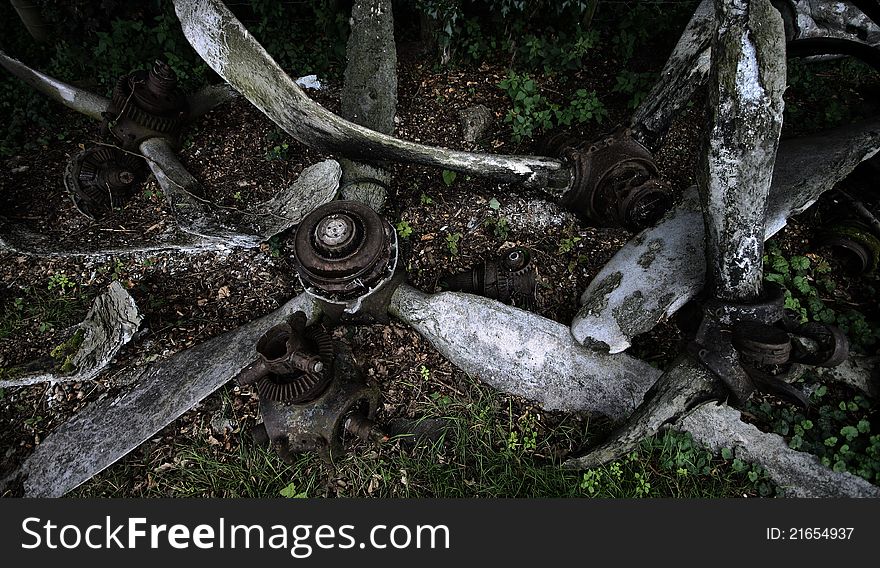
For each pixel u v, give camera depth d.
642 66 6.11
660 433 4.23
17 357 4.75
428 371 4.56
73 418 4.34
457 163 4.66
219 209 5.12
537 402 4.39
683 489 4.05
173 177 5.29
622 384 4.22
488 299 4.51
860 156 4.66
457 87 6.15
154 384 4.42
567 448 4.24
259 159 5.72
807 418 4.25
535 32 6.30
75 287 5.15
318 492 4.14
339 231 4.06
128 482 4.20
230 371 4.37
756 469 4.05
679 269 4.25
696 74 4.58
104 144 5.30
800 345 3.62
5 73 6.34
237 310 4.93
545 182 4.93
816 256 5.03
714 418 4.16
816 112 5.81
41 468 4.16
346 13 6.35
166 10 6.14
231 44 4.22
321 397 3.95
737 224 3.41
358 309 4.49
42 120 6.09
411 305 4.61
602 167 4.77
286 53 6.32
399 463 4.20
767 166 3.26
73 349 4.58
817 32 4.84
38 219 5.51
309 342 3.89
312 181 5.02
